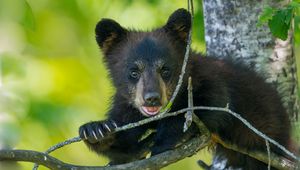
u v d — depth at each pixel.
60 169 9.95
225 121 12.37
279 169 12.84
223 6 13.18
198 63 12.46
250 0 13.04
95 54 20.94
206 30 13.45
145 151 12.51
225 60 13.05
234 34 13.16
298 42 14.16
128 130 12.38
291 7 11.46
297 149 13.27
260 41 13.11
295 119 13.36
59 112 16.45
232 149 13.11
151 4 18.16
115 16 18.89
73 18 20.86
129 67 12.12
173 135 11.69
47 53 20.58
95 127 11.57
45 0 20.97
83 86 19.62
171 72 12.02
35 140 16.34
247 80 12.93
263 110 12.88
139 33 12.79
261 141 12.77
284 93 13.25
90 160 19.02
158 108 11.67
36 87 17.80
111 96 12.91
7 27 16.86
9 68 15.57
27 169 16.30
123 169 10.34
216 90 12.21
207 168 13.45
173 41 12.57
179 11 12.66
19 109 15.41
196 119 10.98
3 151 9.70
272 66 13.15
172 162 10.88
